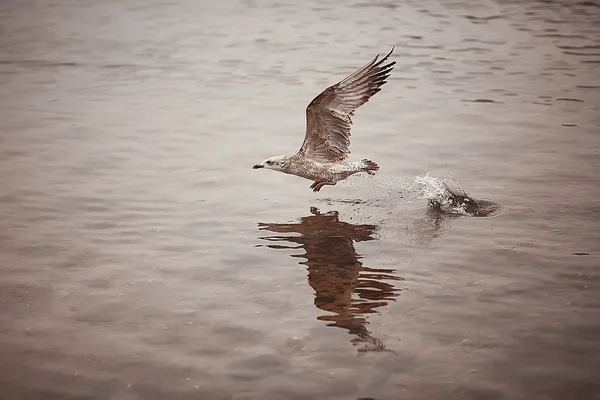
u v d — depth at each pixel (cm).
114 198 1404
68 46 2597
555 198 1381
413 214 1341
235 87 2152
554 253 1162
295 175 1391
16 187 1447
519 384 852
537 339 937
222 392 847
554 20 2969
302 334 961
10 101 2014
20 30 2806
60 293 1062
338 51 2538
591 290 1050
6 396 841
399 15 3094
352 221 1314
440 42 2644
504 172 1514
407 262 1153
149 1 3356
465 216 1326
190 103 2008
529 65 2338
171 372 884
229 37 2736
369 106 1975
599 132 1736
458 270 1122
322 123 1205
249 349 930
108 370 889
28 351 926
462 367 885
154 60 2439
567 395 832
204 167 1566
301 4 3316
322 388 852
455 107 1948
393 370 883
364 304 1030
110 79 2231
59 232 1258
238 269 1137
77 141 1717
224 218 1324
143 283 1092
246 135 1758
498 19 3000
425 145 1678
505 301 1028
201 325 984
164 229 1276
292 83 2184
